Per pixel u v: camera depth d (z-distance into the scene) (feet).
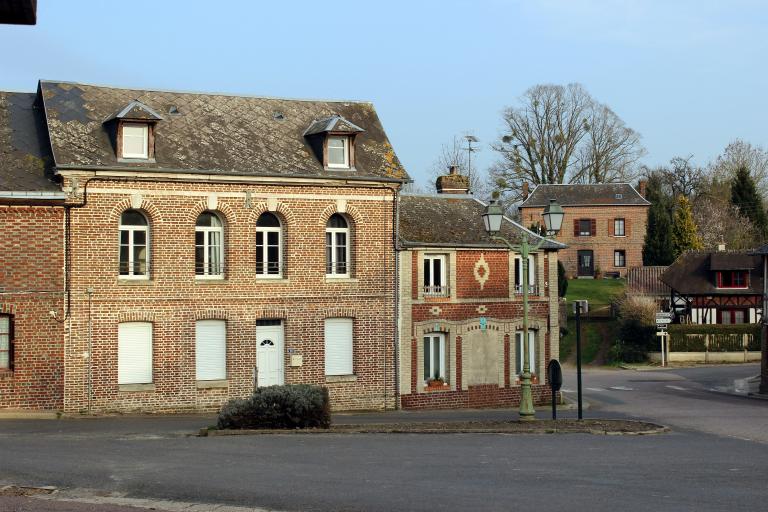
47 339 97.04
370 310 112.47
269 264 108.78
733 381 167.63
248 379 105.81
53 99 105.09
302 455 65.62
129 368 101.24
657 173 341.41
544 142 265.95
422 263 116.06
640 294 220.43
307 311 109.09
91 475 57.06
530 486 53.62
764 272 150.30
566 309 226.99
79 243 98.37
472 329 119.24
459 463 62.18
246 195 106.01
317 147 112.16
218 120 111.55
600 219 286.25
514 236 123.24
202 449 68.69
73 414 97.81
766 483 55.42
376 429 82.43
